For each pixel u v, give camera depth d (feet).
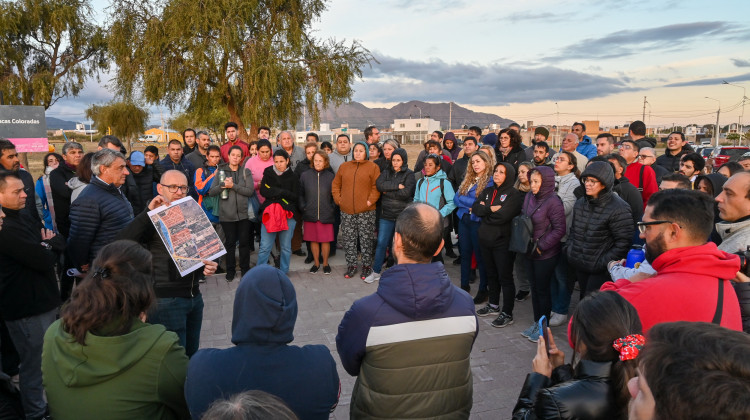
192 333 10.45
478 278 20.90
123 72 48.75
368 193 20.03
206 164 21.08
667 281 6.13
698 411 2.40
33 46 60.39
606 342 5.01
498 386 11.76
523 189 16.84
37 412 9.84
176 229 9.30
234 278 20.18
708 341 2.62
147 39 47.55
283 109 53.78
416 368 5.94
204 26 46.75
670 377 2.55
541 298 14.37
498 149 25.04
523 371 12.55
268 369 5.20
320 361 5.56
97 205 10.46
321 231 20.75
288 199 19.49
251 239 24.41
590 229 12.73
